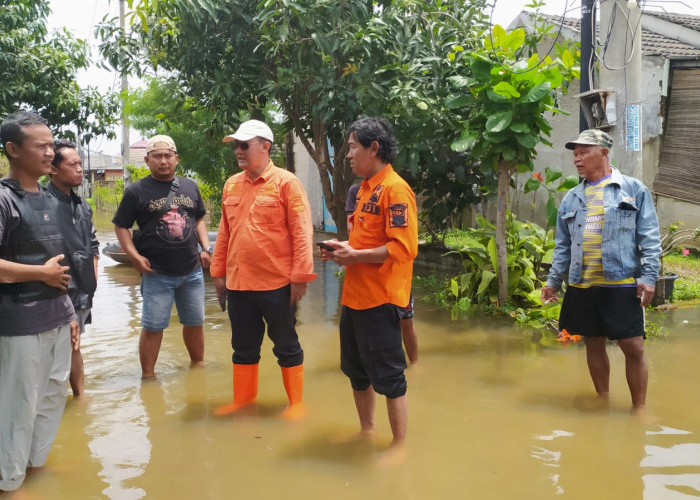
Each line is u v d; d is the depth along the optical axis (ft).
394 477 10.01
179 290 16.02
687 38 37.01
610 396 13.69
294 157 55.06
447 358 16.81
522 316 20.77
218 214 55.57
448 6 28.27
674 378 14.70
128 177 55.11
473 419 12.44
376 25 25.62
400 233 10.47
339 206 32.63
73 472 10.36
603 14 19.12
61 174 12.88
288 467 10.43
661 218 32.48
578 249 13.23
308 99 28.32
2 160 49.42
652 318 20.59
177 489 9.72
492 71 19.17
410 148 25.57
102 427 12.32
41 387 10.05
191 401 13.82
